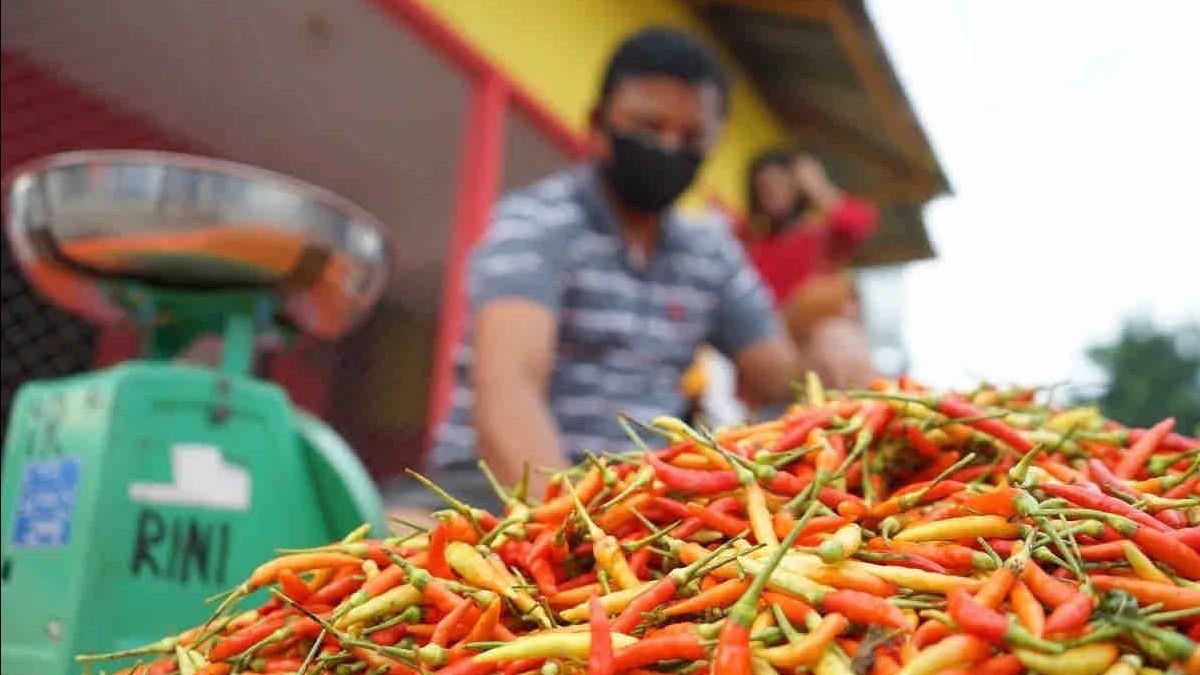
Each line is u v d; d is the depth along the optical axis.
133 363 1.80
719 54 7.91
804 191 3.56
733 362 2.89
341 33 5.48
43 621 1.63
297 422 1.98
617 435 2.53
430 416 5.23
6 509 1.79
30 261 1.95
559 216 2.49
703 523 1.05
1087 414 1.28
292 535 1.89
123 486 1.68
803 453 1.10
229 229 1.81
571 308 2.52
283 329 2.19
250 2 5.12
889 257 10.55
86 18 4.72
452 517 1.07
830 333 2.97
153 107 5.94
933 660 0.77
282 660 1.04
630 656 0.84
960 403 1.15
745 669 0.79
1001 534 0.94
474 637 0.93
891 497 1.11
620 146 2.56
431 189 7.79
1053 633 0.78
